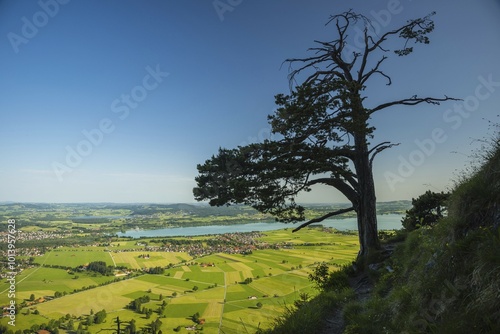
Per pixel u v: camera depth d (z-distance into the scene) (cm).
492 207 434
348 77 1580
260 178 1318
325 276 1154
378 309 591
